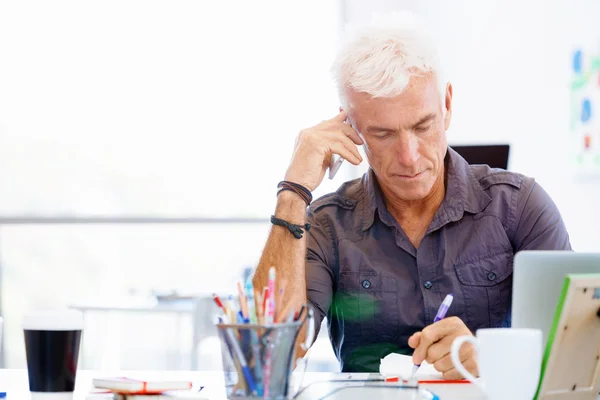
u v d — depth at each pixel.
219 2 4.37
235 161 4.39
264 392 1.24
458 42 4.22
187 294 3.97
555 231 1.96
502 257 1.95
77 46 4.45
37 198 4.49
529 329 1.26
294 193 1.84
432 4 4.24
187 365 4.23
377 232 2.00
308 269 1.98
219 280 4.41
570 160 4.11
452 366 1.52
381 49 1.77
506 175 2.02
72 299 4.47
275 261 1.80
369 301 1.96
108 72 4.44
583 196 4.10
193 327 3.71
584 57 4.08
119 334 4.23
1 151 4.49
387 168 1.84
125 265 4.46
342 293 1.99
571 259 1.36
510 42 4.18
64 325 1.45
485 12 4.20
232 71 4.38
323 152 1.87
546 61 4.14
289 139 4.36
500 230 1.96
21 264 4.48
